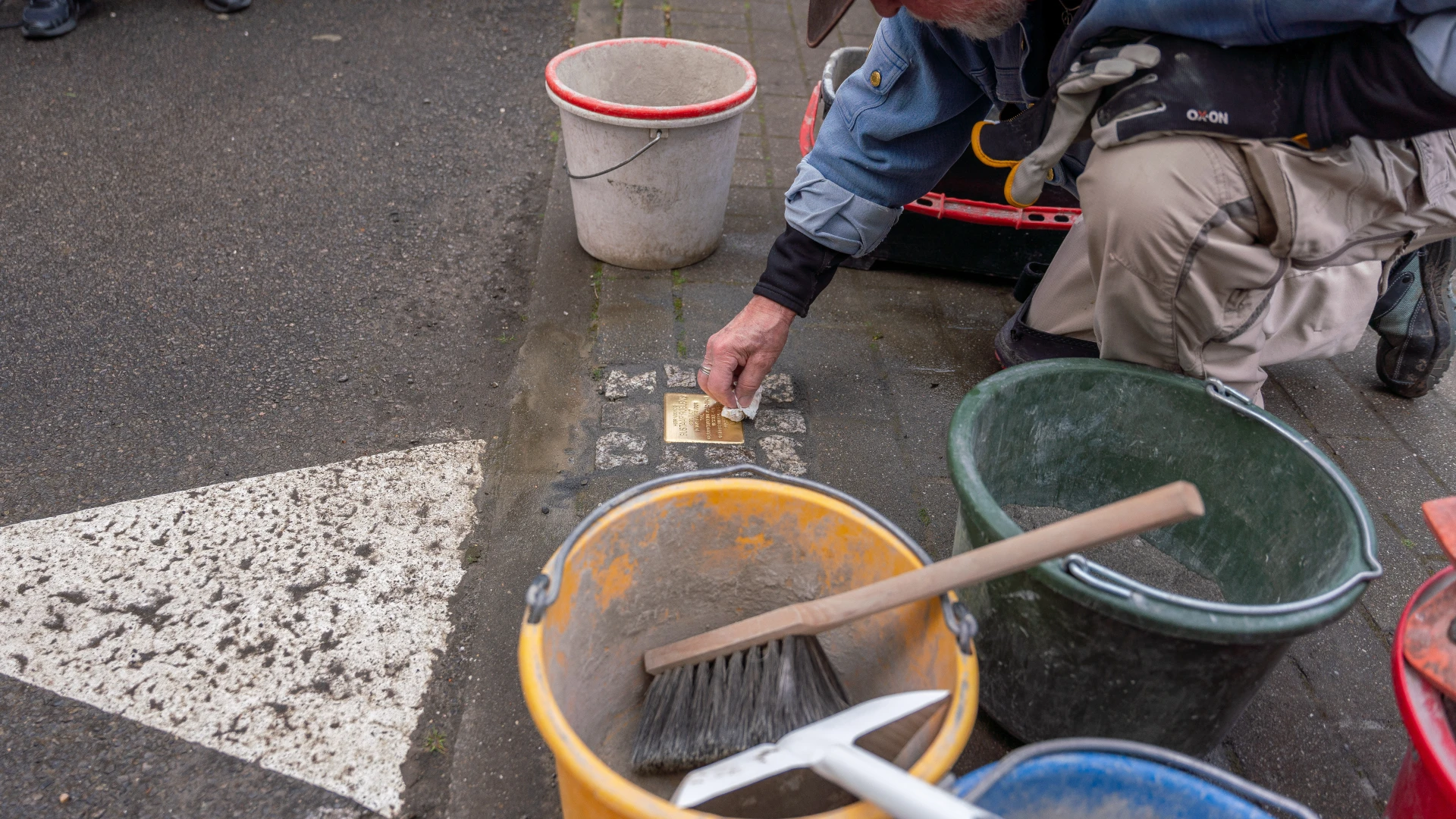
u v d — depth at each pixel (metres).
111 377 2.19
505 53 3.79
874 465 2.09
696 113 2.35
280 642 1.63
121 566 1.75
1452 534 1.16
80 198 2.80
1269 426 1.56
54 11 3.61
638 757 1.29
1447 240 2.15
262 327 2.38
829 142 1.89
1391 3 1.30
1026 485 1.80
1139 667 1.29
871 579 1.37
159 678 1.56
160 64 3.53
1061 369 1.65
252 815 1.39
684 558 1.44
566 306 2.50
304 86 3.45
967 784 1.03
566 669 1.28
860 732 1.05
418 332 2.41
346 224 2.79
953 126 1.86
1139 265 1.56
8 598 1.67
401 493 1.95
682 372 2.29
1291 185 1.46
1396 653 1.19
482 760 1.48
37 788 1.40
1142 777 1.07
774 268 1.96
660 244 2.60
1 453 1.97
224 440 2.05
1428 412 2.39
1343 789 1.53
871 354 2.42
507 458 2.04
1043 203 2.52
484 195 2.97
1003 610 1.39
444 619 1.70
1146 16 1.42
